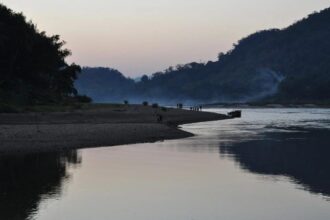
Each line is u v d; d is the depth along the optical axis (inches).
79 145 1550.2
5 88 3329.2
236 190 841.5
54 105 3432.6
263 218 660.7
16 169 1058.1
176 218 657.6
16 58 3646.7
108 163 1162.6
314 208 714.2
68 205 722.2
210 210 701.9
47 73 4099.4
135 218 657.0
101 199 766.5
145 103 5142.7
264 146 1585.9
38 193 802.8
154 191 831.7
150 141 1754.4
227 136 2027.6
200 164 1153.4
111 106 4106.8
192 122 3341.5
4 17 3686.0
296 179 949.8
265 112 6486.2
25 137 1617.9
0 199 754.8
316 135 2087.8
